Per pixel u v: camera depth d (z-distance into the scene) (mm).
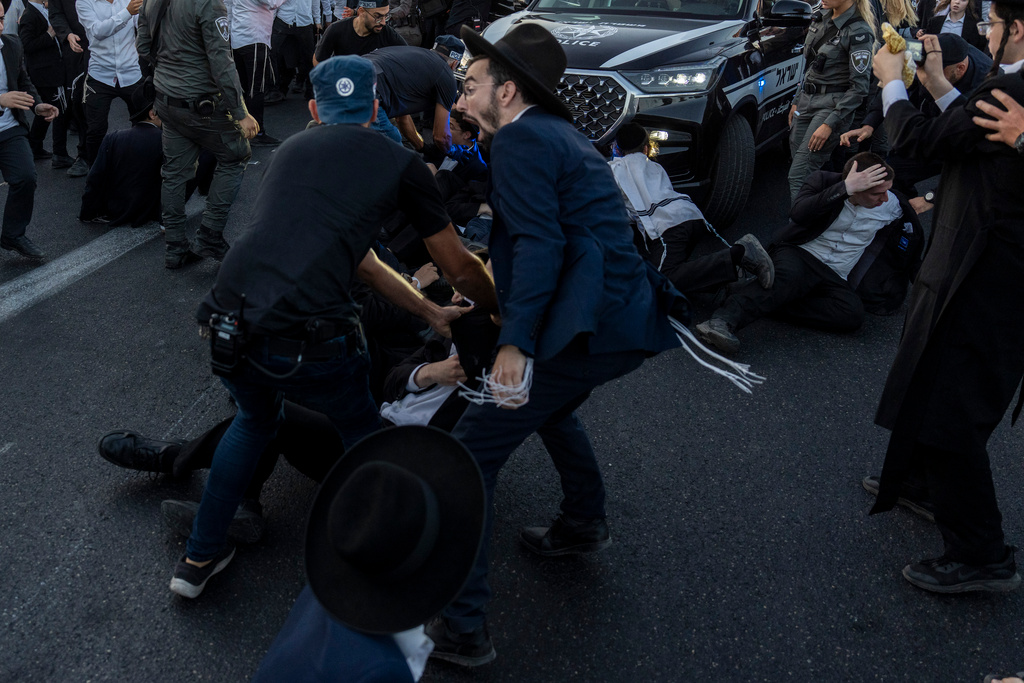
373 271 2562
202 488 3215
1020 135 2205
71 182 6758
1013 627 2678
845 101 5078
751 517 3129
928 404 2561
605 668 2508
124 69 6473
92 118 6523
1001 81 2285
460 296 2789
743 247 4129
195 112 4680
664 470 3381
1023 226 2369
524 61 2203
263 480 2934
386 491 1292
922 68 2488
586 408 3791
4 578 2775
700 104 5074
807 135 5391
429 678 2439
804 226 4332
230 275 2227
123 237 5645
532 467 3379
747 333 4477
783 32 6180
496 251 2193
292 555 2891
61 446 3447
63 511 3072
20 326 4410
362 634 1345
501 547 2959
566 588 2795
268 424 2510
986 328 2457
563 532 2848
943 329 2512
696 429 3656
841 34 5074
